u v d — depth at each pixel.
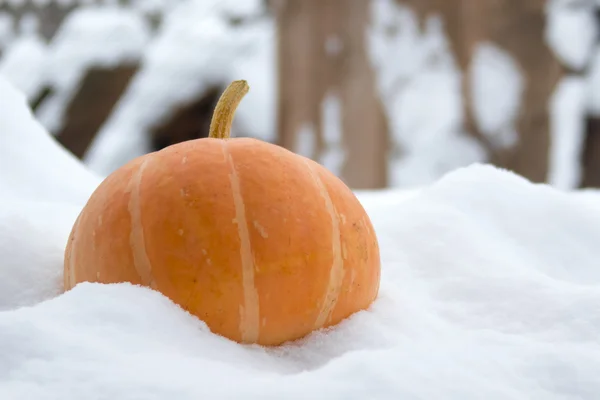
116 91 4.50
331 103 2.78
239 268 0.77
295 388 0.67
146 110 4.16
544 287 0.87
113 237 0.79
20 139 1.14
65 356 0.69
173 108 4.19
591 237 1.01
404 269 0.94
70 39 4.55
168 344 0.73
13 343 0.69
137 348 0.71
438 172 2.73
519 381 0.71
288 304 0.78
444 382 0.69
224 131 0.86
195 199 0.78
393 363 0.69
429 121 2.77
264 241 0.78
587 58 3.25
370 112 2.73
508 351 0.75
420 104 2.76
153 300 0.75
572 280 0.96
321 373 0.69
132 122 4.17
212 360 0.72
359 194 1.51
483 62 2.75
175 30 4.44
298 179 0.81
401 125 2.78
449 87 2.76
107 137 4.17
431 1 2.75
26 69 4.55
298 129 2.80
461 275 0.91
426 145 2.76
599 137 3.28
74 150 4.48
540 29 2.71
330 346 0.78
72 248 0.82
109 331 0.72
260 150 0.82
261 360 0.76
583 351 0.74
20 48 4.69
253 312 0.77
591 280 0.96
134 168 0.82
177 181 0.79
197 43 4.28
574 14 3.29
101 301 0.74
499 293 0.87
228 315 0.77
